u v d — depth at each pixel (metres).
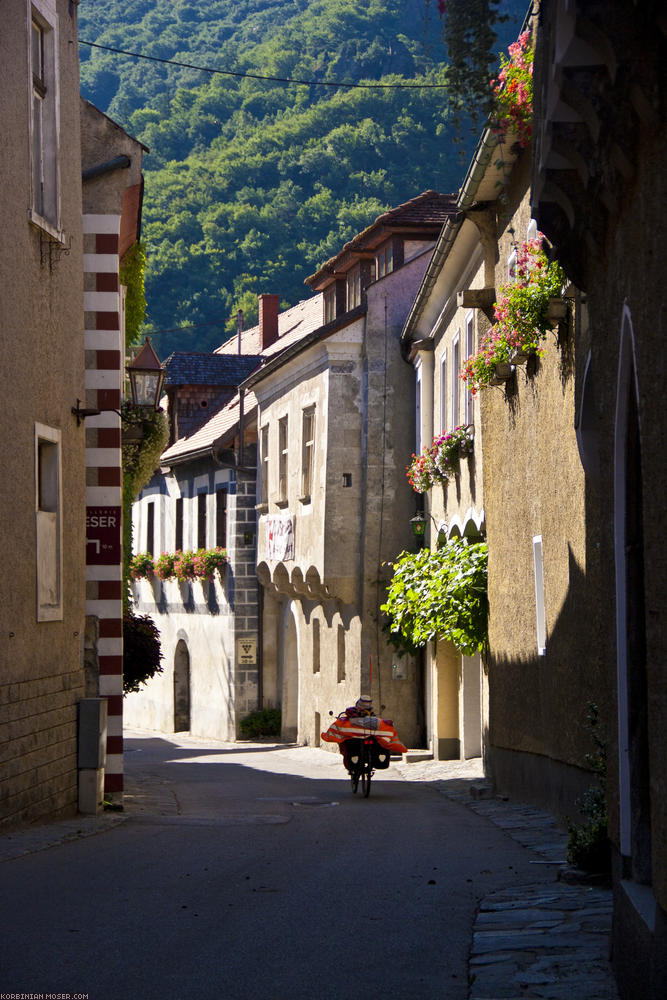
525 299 14.85
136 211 19.97
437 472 25.78
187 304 65.69
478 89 8.12
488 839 14.07
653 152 5.93
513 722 18.86
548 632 16.08
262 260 64.81
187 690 45.38
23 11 14.30
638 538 7.36
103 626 18.47
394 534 31.05
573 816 14.51
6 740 13.41
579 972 7.23
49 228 14.95
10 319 13.67
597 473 11.94
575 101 6.70
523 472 17.67
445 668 28.61
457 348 25.53
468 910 9.39
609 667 7.89
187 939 8.23
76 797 16.19
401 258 32.56
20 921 8.73
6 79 13.62
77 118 16.78
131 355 23.98
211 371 47.62
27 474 14.24
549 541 15.91
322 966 7.53
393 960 7.70
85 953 7.77
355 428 31.22
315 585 32.34
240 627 39.72
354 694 31.23
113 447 18.52
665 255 5.69
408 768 27.34
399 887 10.45
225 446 40.34
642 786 7.20
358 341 31.23
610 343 7.51
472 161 17.33
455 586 22.52
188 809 18.39
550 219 8.20
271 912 9.21
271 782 24.12
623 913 6.89
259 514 38.62
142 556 47.75
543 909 9.18
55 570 15.40
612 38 5.79
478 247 21.97
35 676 14.48
